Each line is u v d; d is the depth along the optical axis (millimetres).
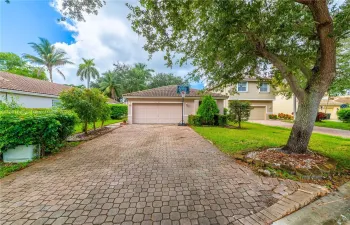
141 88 34656
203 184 3137
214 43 4164
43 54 24141
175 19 3799
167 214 2262
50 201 2557
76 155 5055
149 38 4223
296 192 2803
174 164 4234
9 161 4379
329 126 13656
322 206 2475
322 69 3994
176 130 10484
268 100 19891
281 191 2854
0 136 4094
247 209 2371
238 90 19688
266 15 3973
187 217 2203
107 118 10914
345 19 3727
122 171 3785
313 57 4996
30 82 14602
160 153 5246
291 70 4188
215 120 12859
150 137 8039
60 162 4402
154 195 2748
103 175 3559
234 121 11492
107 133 9242
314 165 3688
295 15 3916
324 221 2137
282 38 4480
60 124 5109
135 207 2418
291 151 4535
